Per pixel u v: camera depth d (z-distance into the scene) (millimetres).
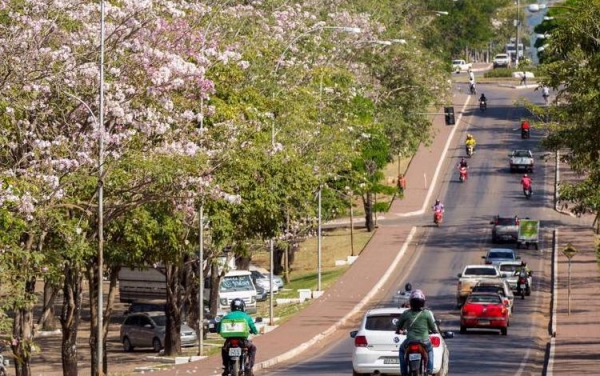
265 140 80750
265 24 102625
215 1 91375
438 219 158500
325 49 121062
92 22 61406
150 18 62406
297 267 146125
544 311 109438
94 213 62781
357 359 57844
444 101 182000
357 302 114875
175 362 83688
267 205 78000
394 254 141500
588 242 146250
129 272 136250
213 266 100000
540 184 181250
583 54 68438
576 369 67500
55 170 58531
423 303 47781
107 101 60469
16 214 54875
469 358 76875
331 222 165875
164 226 67750
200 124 68500
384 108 163875
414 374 46812
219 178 73188
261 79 89188
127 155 60969
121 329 104312
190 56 66062
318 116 101375
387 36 160000
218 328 52938
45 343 106812
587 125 70312
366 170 151500
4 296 54250
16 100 57281
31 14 58438
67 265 63125
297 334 94625
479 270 112688
